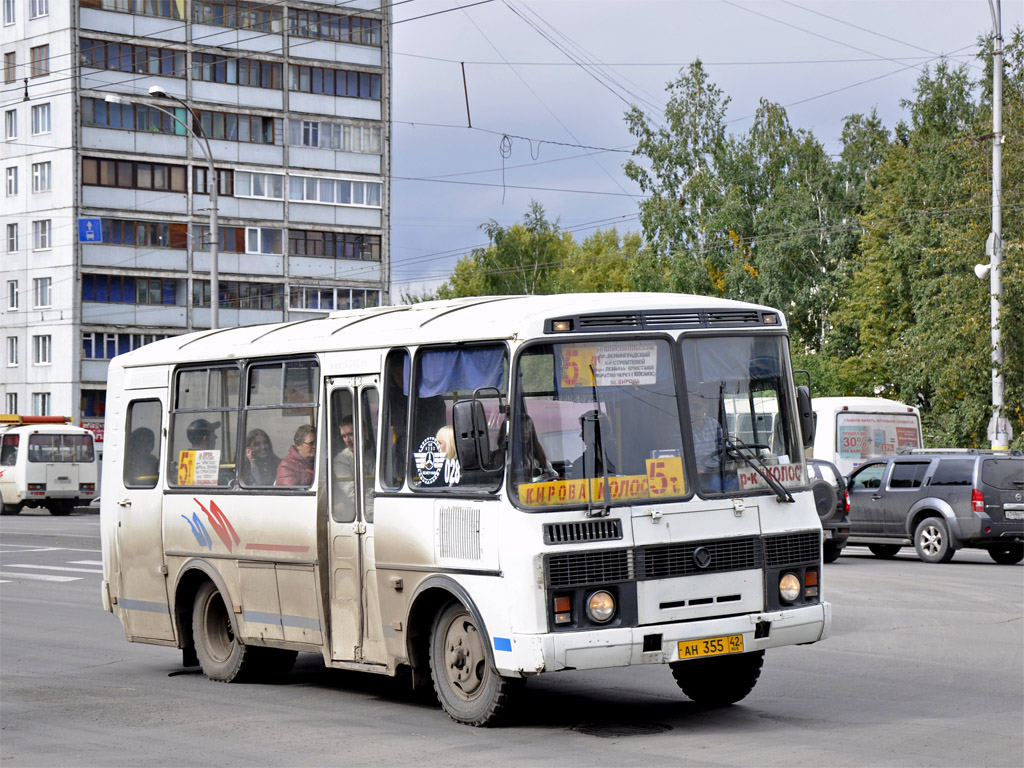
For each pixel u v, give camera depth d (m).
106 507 16.34
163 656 16.98
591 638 10.64
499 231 96.88
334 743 11.06
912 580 24.45
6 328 85.94
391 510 12.16
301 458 13.47
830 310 74.94
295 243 88.94
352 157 90.88
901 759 9.93
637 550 10.90
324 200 89.88
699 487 11.26
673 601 10.98
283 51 88.12
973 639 16.62
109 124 82.94
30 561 32.25
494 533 10.98
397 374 12.36
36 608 22.56
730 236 76.19
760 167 79.25
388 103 92.19
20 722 12.33
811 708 12.16
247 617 14.11
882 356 65.25
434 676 11.88
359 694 13.71
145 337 84.25
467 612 11.48
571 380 11.09
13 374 85.75
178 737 11.50
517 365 11.02
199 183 85.75
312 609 13.23
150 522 15.58
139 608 15.78
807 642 11.68
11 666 16.16
